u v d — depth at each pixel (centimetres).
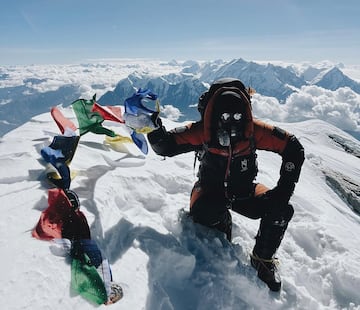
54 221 174
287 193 200
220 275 197
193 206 224
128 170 271
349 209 423
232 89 187
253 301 195
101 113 288
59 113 278
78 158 267
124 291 156
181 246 204
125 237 198
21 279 138
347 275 215
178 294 184
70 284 145
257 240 207
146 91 213
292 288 205
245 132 191
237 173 208
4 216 176
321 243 253
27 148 268
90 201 208
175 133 206
